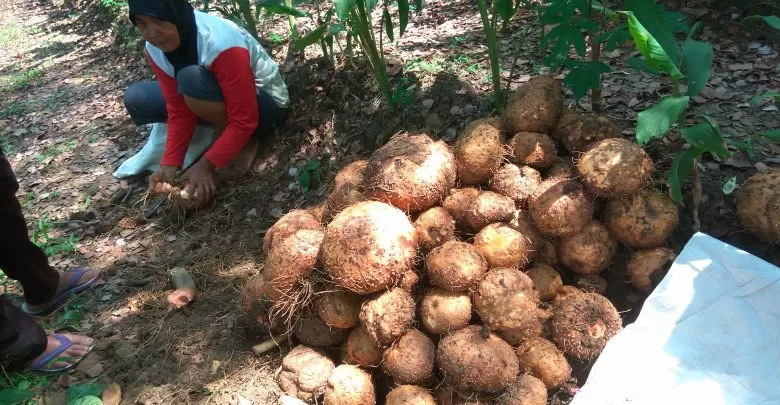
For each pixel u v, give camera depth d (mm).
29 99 5992
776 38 3242
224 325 2672
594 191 2088
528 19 4016
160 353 2590
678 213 2260
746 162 2496
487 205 2174
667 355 1922
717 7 3547
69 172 4297
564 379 2002
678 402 1850
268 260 2297
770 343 1852
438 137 3115
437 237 2178
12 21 9859
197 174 3342
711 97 2949
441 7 4754
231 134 3314
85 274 3008
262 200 3412
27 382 2479
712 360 1882
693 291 1978
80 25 8312
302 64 4023
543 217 2123
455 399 2008
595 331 2012
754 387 1812
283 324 2436
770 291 1896
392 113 3361
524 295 2000
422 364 2002
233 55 3133
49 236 3557
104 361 2584
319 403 2246
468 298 2064
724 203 2359
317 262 2240
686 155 2092
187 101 3328
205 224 3365
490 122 2465
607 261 2172
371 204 2168
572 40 2422
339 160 3383
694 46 2215
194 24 3119
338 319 2178
